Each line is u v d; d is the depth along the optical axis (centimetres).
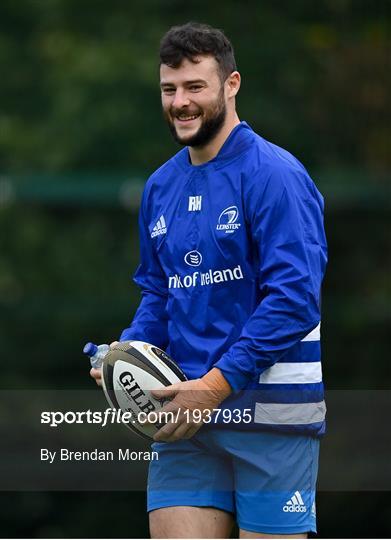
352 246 5812
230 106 1803
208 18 6044
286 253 1716
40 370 5562
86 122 5856
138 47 5928
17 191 5600
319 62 5816
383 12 5744
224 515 1817
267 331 1698
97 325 5562
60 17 6266
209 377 1711
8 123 6106
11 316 5566
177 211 1823
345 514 4800
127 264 5953
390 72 5681
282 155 1783
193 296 1795
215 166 1791
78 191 5628
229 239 1761
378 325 5488
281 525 1777
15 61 6384
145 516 5216
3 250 5975
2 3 6328
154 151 5894
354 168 5694
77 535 5194
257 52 5925
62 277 5944
